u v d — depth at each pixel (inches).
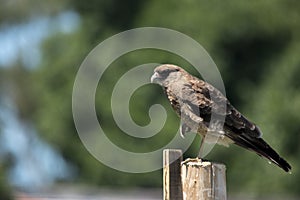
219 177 397.4
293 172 986.7
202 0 1127.6
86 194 961.5
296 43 1104.8
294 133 1005.2
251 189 1002.7
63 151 1206.9
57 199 894.4
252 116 1048.2
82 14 1245.7
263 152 469.1
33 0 1472.7
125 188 1080.8
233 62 1120.8
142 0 1192.8
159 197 968.3
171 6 1146.7
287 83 1050.7
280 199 989.2
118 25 1203.9
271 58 1119.6
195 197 396.8
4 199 754.2
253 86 1109.1
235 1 1115.3
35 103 1470.2
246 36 1119.6
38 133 1314.0
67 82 1213.1
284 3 1130.7
